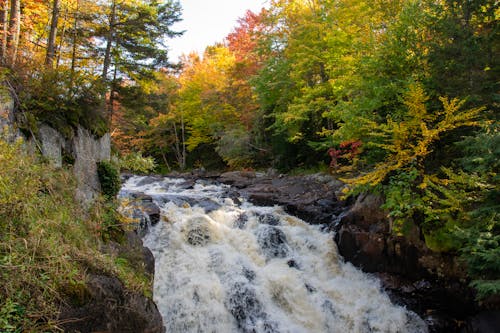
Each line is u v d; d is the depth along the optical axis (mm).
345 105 10781
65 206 5477
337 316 8586
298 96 17812
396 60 9852
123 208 7805
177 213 10422
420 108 8258
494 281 6250
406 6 10406
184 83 31219
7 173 4250
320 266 9891
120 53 19016
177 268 8484
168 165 31031
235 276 8688
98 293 4387
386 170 8656
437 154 9211
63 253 4391
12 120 5578
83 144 7402
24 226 4207
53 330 3682
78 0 14531
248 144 21938
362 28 14188
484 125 7145
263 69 18562
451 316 8508
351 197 12312
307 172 17969
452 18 8961
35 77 6719
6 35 7934
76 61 17484
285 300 8656
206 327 7586
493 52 8664
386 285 9156
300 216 12305
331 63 14508
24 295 3643
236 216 11281
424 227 8852
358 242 9922
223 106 24062
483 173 7008
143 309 5180
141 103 18672
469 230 6824
